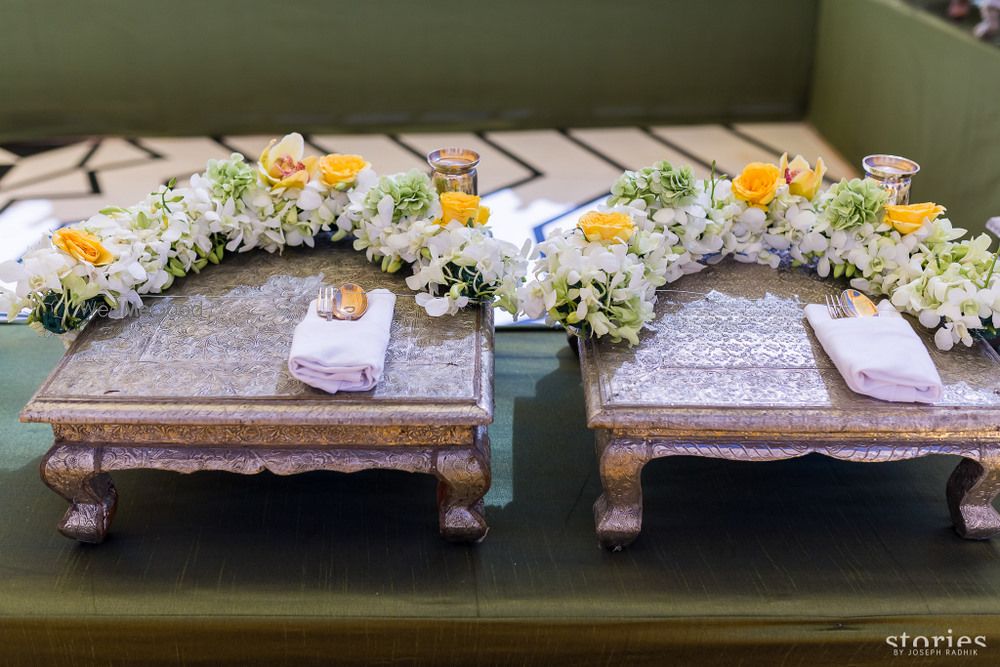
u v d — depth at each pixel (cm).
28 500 171
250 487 176
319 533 165
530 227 297
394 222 182
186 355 157
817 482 179
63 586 153
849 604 151
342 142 374
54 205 314
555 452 186
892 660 152
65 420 145
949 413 145
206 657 152
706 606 151
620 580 155
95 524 158
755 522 169
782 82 381
